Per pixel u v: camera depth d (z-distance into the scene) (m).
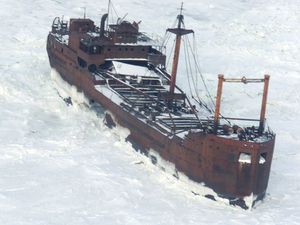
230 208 52.81
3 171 54.84
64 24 86.94
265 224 49.44
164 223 48.47
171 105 62.62
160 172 58.34
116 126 65.19
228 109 76.00
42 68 84.88
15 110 70.31
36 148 60.00
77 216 48.28
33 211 48.56
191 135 54.12
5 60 86.50
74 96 74.00
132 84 68.50
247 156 51.56
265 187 53.97
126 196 52.22
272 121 73.06
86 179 54.28
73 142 62.72
